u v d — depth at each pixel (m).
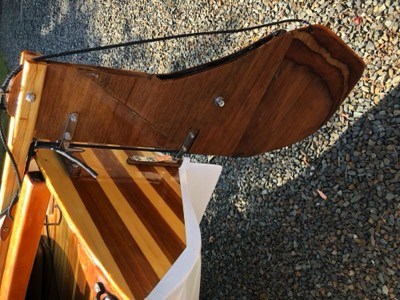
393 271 2.04
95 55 5.13
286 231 2.48
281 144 1.84
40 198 1.63
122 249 1.45
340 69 1.69
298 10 2.62
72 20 5.96
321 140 2.41
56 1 6.65
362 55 2.28
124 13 4.58
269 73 1.62
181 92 1.55
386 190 2.12
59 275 2.11
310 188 2.43
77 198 1.62
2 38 9.35
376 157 2.18
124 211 1.62
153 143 1.64
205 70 1.54
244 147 1.80
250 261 2.61
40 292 2.25
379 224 2.12
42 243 2.30
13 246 1.67
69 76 1.40
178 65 3.61
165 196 1.76
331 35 1.60
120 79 1.45
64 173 1.72
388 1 2.22
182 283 1.36
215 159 3.00
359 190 2.22
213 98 1.61
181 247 1.51
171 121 1.61
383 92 2.20
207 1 3.35
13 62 8.23
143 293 1.31
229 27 3.12
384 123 2.18
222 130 1.71
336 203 2.30
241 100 1.65
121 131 1.56
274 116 1.74
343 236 2.24
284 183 2.56
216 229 2.87
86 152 1.94
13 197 1.71
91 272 1.62
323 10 2.48
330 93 1.74
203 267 2.85
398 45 2.17
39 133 1.49
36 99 1.40
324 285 2.26
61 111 1.46
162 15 3.89
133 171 1.88
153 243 1.50
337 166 2.33
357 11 2.33
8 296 1.75
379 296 2.07
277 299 2.43
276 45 1.57
